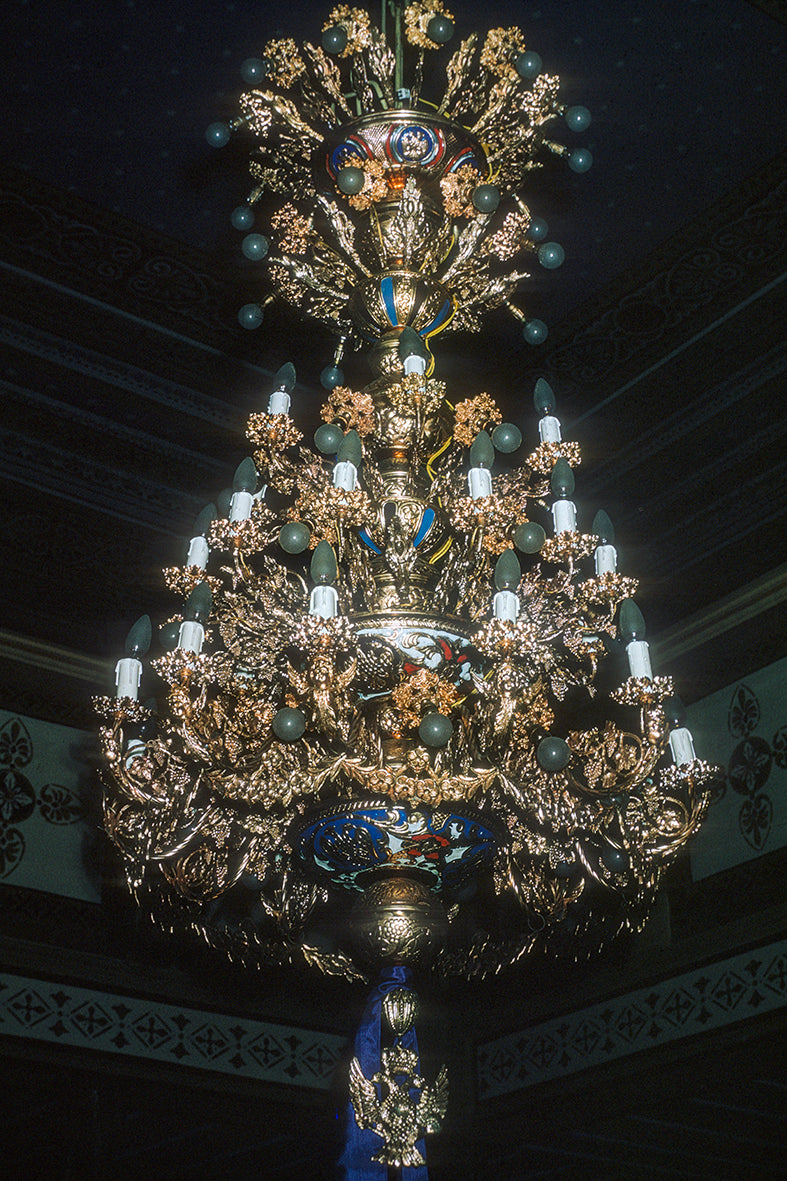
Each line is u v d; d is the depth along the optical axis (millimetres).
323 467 3469
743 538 5301
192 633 2957
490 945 3389
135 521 5348
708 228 4328
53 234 4324
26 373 4816
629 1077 5086
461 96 3844
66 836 5125
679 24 3701
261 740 2926
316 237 3523
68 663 5383
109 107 3912
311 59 3770
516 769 2918
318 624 2688
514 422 5172
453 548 3260
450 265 3508
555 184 4195
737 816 5043
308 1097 5258
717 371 4863
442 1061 5754
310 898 3316
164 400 4977
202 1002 5184
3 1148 4965
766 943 4750
